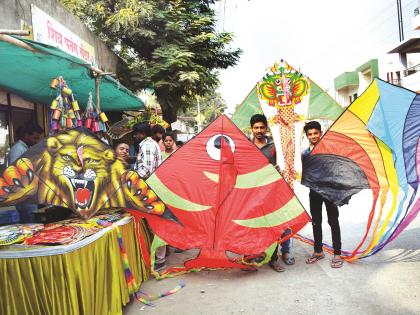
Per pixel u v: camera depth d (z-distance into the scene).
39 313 2.78
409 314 3.17
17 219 4.84
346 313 3.27
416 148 4.62
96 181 3.61
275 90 5.33
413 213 4.32
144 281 4.29
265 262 4.34
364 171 4.59
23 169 3.25
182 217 4.24
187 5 12.52
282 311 3.39
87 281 2.94
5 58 4.78
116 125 9.80
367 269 4.29
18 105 7.02
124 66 11.52
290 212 4.22
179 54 10.95
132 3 11.05
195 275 4.44
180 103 12.51
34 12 6.32
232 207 4.28
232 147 4.38
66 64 5.11
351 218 7.00
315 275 4.22
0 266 2.77
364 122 4.62
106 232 3.32
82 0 11.28
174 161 4.37
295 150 5.11
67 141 3.50
